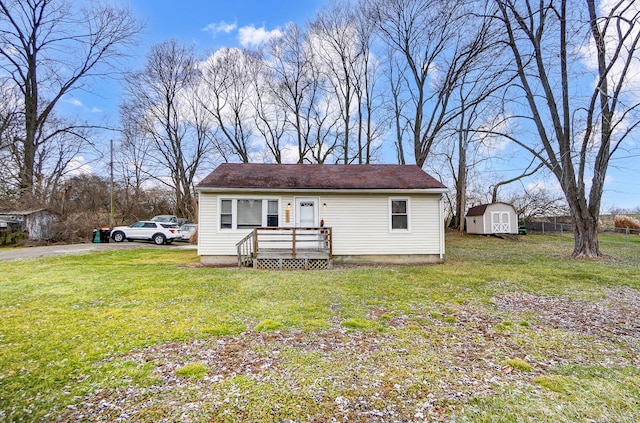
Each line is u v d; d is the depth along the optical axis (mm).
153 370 3277
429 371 3285
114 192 29719
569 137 12070
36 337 4152
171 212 34031
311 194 11555
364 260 11641
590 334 4441
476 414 2525
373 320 4969
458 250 15984
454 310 5570
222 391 2871
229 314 5199
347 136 26219
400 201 11852
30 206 20859
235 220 11258
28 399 2736
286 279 8266
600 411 2578
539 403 2686
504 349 3898
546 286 7488
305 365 3408
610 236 22312
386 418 2480
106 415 2520
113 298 6195
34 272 9156
